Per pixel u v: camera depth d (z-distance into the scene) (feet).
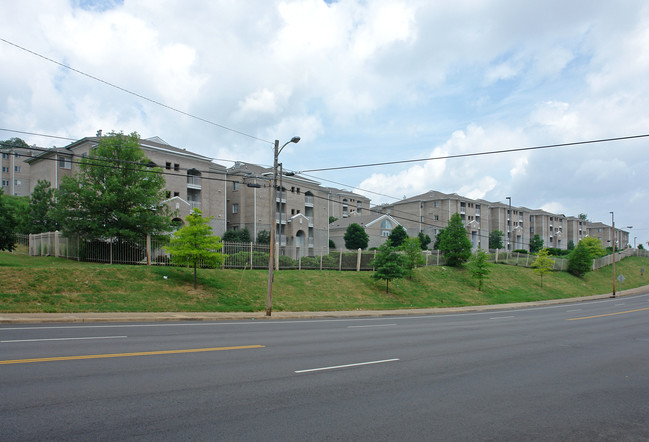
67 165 144.36
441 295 112.06
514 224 334.24
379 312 81.76
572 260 187.52
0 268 63.98
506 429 18.57
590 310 99.30
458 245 142.72
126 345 34.60
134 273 73.51
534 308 106.63
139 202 84.38
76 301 60.03
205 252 72.13
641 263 251.39
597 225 431.43
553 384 27.25
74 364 26.84
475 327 61.05
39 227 119.14
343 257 113.60
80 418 17.57
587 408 22.18
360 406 20.95
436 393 23.97
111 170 85.30
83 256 83.25
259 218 177.47
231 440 15.98
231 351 33.99
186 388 22.67
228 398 21.25
